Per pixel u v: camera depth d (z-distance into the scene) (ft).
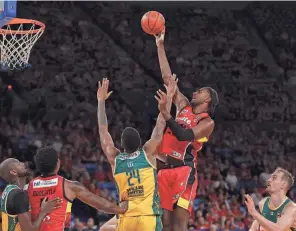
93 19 81.76
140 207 21.54
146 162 21.79
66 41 77.41
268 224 22.71
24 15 78.69
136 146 21.94
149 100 74.33
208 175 59.47
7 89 67.15
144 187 21.63
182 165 23.56
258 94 77.15
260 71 80.43
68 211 20.63
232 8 86.99
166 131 23.66
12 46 31.60
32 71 71.82
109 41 80.12
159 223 21.74
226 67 80.28
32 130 62.39
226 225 53.52
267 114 74.38
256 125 73.15
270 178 24.20
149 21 24.22
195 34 83.46
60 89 71.15
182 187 23.31
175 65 79.20
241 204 57.62
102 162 59.67
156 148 22.11
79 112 68.80
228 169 62.44
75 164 57.67
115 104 70.74
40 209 20.22
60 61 74.79
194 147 23.79
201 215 53.06
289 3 87.35
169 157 23.68
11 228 20.98
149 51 80.59
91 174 57.77
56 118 68.33
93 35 79.82
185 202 23.30
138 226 21.43
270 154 68.39
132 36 82.17
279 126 73.67
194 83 77.41
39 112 67.15
